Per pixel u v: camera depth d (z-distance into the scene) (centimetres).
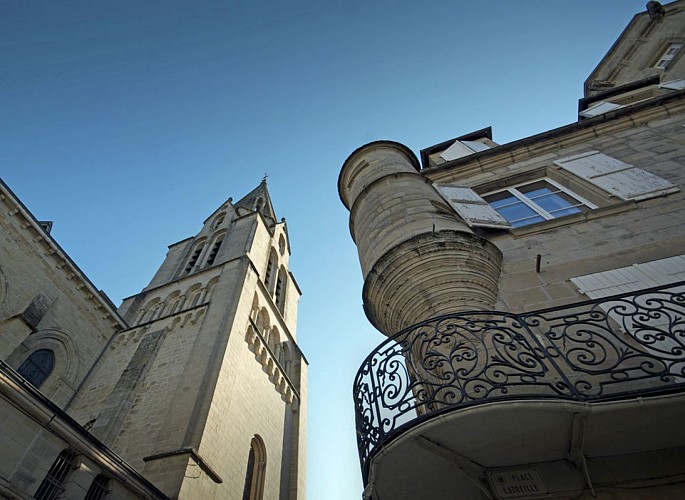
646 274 562
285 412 2591
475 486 473
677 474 388
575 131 1112
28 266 1873
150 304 2917
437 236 703
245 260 2903
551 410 370
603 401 360
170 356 2109
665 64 2031
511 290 647
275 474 2128
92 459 995
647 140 970
